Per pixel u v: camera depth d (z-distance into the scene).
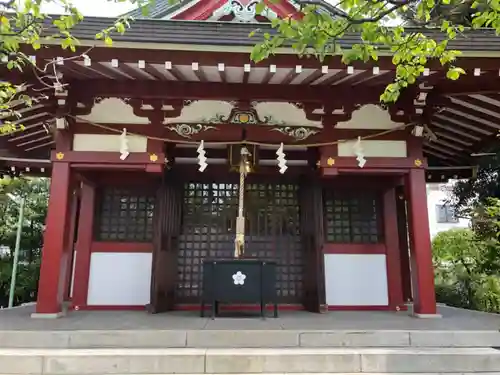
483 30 5.09
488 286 9.57
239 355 3.87
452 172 8.75
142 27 4.84
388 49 4.78
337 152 6.23
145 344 4.34
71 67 5.23
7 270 14.60
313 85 6.02
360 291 7.30
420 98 5.82
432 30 5.06
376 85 5.96
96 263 7.21
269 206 7.71
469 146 7.78
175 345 4.34
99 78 5.78
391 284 7.31
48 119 6.44
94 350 4.07
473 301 10.06
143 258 7.29
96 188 7.53
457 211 11.80
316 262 6.94
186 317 5.78
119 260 7.25
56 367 3.78
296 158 7.23
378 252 7.48
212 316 5.63
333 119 6.31
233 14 6.18
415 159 6.14
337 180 7.63
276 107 6.32
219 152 7.16
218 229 7.58
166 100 6.06
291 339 4.39
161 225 6.78
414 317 5.83
